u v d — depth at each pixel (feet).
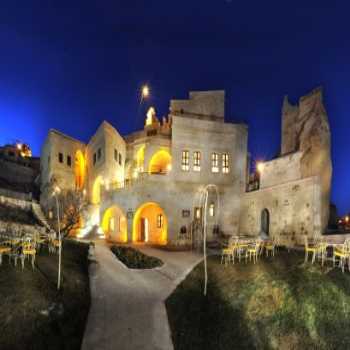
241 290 45.44
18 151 166.40
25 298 35.55
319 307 40.52
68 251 63.26
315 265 50.57
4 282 37.99
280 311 40.75
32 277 41.63
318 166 80.12
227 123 99.19
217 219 94.17
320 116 83.25
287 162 83.10
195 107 107.14
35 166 158.71
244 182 98.68
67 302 38.88
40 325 32.78
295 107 97.81
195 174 94.07
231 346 36.32
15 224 80.02
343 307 40.19
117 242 90.22
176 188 91.76
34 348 29.96
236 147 98.99
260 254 61.77
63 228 96.53
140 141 120.67
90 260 60.95
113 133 114.62
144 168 104.37
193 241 87.76
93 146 123.54
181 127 94.32
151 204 92.38
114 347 33.37
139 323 37.99
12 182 139.23
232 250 56.75
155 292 46.42
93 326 36.78
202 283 48.78
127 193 93.30
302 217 70.03
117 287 47.85
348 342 36.14
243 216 95.35
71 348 32.30
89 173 127.44
